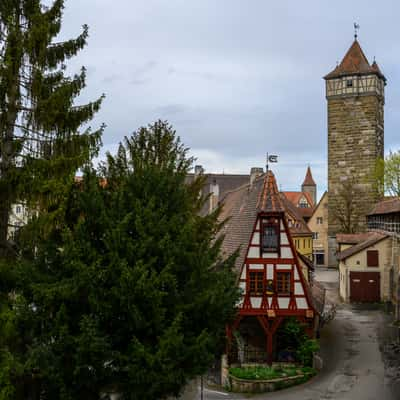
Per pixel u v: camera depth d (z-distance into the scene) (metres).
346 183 64.00
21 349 16.98
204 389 26.84
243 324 30.30
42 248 17.62
